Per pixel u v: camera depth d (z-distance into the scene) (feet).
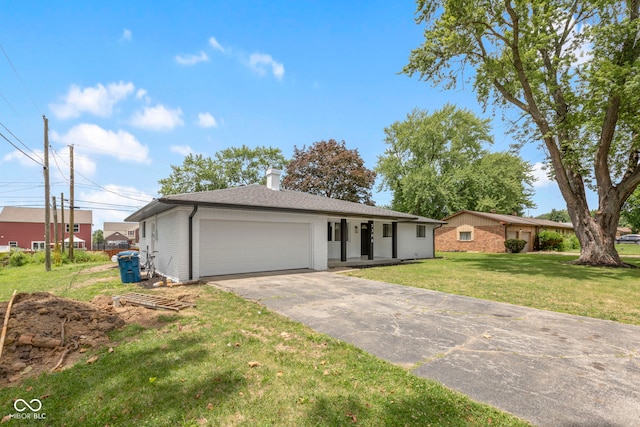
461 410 8.30
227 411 8.29
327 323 16.38
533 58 45.50
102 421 7.95
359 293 24.52
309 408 8.42
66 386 9.76
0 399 9.09
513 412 8.23
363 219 50.52
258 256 36.45
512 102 48.88
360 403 8.65
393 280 31.58
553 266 45.32
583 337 14.34
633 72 38.29
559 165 48.19
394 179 113.60
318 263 41.01
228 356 11.91
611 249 45.57
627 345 13.32
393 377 10.21
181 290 25.59
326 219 42.22
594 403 8.70
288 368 10.91
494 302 21.58
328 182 100.22
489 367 11.07
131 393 9.25
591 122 45.16
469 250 87.61
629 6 42.78
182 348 12.71
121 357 11.87
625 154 51.52
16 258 61.52
